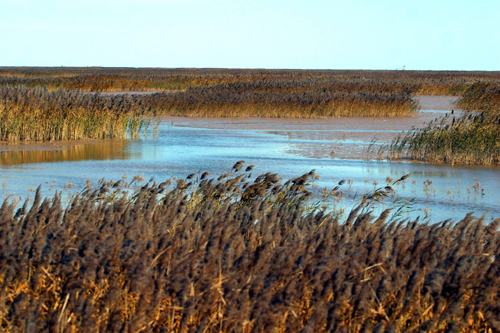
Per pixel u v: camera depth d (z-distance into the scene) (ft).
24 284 32.71
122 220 43.42
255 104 212.23
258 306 28.12
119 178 86.33
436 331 29.89
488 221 64.39
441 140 112.27
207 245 33.30
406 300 30.22
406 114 216.13
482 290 31.12
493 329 30.30
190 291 29.89
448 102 288.71
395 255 35.22
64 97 147.33
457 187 84.07
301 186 60.90
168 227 42.96
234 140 140.67
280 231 42.37
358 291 29.96
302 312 30.30
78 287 30.04
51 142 133.18
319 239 39.01
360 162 106.73
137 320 27.22
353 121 193.98
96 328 28.32
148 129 166.40
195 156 112.27
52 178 86.02
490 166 104.58
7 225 40.29
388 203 73.26
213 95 227.20
